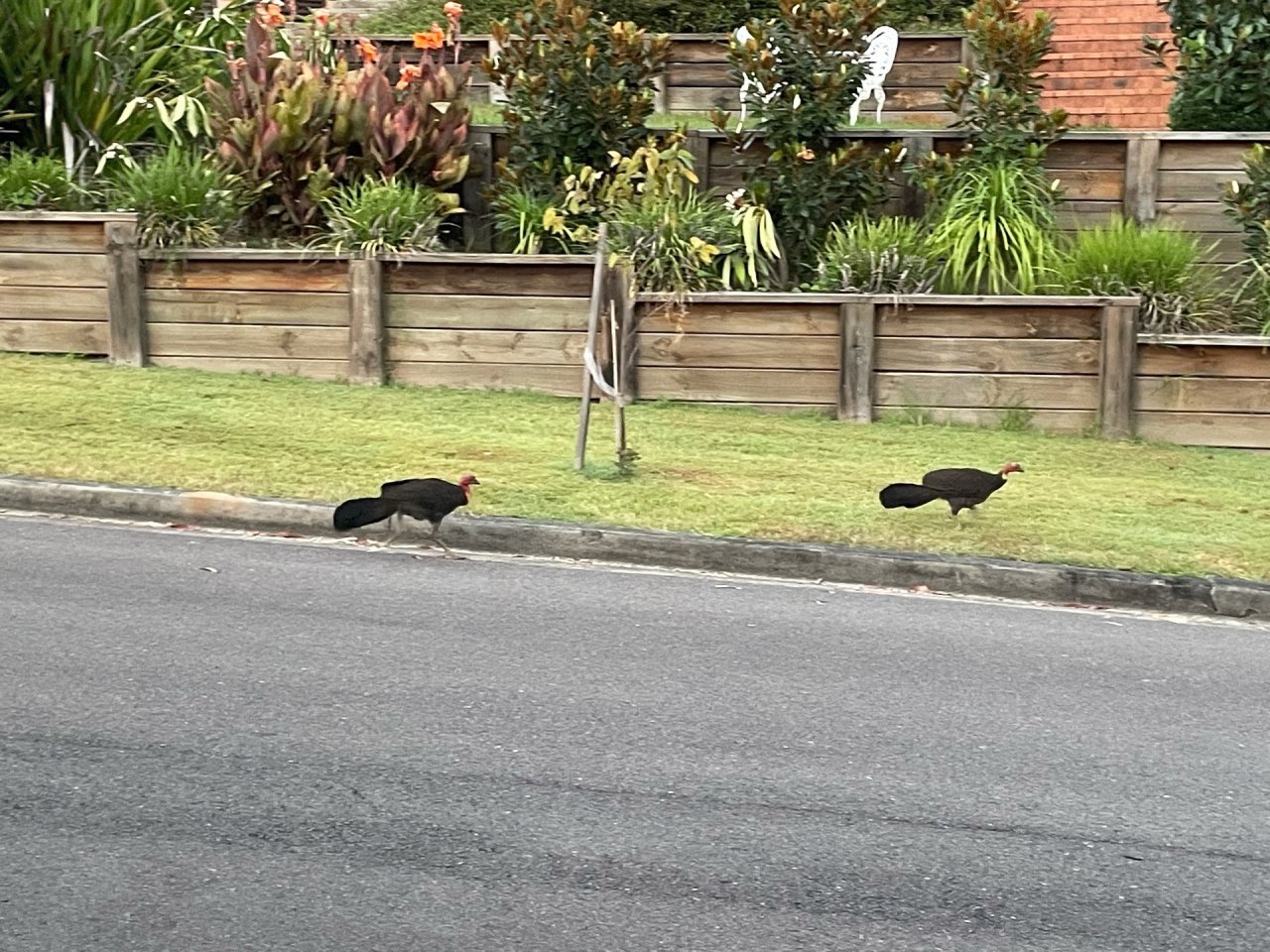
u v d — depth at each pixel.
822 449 9.52
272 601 6.55
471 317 10.50
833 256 10.90
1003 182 11.23
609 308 9.45
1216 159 11.66
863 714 5.55
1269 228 10.96
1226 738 5.49
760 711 5.52
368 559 7.30
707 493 8.29
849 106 12.25
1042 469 9.30
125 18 12.73
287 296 10.52
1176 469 9.49
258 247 11.12
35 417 9.01
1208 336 10.18
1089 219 11.88
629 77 12.04
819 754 5.16
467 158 11.92
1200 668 6.29
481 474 8.43
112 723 5.13
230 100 11.88
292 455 8.60
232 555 7.23
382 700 5.45
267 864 4.21
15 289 10.61
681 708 5.52
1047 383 10.34
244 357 10.63
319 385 10.44
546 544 7.54
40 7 11.91
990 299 10.23
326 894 4.06
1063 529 7.93
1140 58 15.88
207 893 4.04
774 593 7.10
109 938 3.80
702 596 6.98
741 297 10.42
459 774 4.85
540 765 4.95
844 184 11.49
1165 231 11.20
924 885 4.27
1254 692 6.01
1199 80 12.20
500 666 5.86
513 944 3.85
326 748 5.01
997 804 4.82
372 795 4.66
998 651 6.39
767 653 6.20
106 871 4.14
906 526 7.85
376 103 11.62
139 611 6.31
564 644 6.18
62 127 12.22
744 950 3.87
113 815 4.46
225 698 5.40
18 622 6.10
